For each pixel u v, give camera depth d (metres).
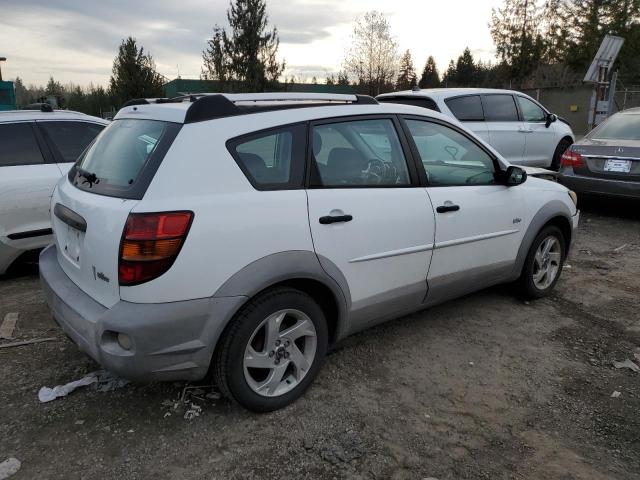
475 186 3.90
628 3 23.59
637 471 2.57
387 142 3.44
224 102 2.82
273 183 2.84
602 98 14.23
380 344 3.81
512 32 26.17
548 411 3.05
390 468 2.57
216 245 2.59
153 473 2.52
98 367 3.44
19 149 5.14
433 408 3.06
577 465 2.61
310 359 3.08
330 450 2.68
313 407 3.04
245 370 2.79
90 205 2.74
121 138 3.06
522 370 3.50
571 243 4.84
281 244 2.79
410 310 3.66
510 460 2.64
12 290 4.94
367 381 3.32
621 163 7.18
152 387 3.21
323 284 3.02
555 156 10.19
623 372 3.49
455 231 3.70
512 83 27.75
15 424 2.86
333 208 3.02
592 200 7.71
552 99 25.86
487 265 4.04
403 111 3.60
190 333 2.57
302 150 2.98
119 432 2.80
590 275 5.37
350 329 3.30
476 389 3.26
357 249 3.14
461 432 2.85
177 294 2.52
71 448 2.68
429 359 3.61
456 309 4.45
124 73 32.62
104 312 2.58
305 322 3.00
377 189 3.28
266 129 2.88
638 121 7.73
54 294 2.95
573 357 3.68
